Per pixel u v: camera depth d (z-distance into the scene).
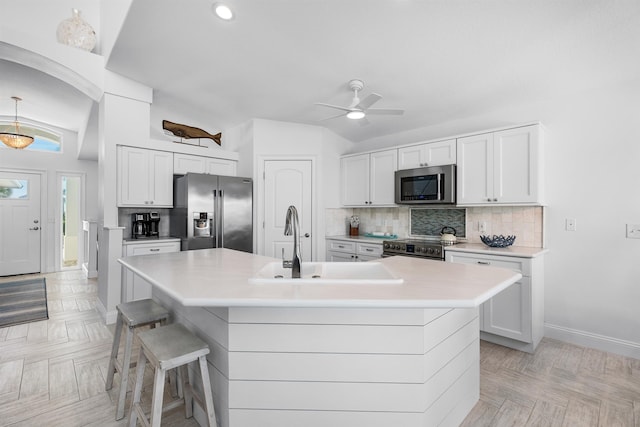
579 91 2.84
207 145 5.04
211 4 2.16
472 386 1.91
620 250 2.65
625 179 2.62
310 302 1.18
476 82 2.87
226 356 1.47
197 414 1.78
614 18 1.99
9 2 3.30
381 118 3.80
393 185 3.90
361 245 4.00
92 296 4.35
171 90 3.68
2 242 5.62
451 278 1.56
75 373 2.30
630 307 2.61
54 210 6.09
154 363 1.40
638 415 1.86
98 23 3.74
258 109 3.94
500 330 2.81
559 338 2.94
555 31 2.14
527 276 2.65
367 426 1.43
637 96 2.57
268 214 4.29
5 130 5.77
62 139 6.20
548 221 3.01
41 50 2.98
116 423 1.78
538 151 2.79
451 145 3.37
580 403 1.98
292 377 1.44
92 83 3.29
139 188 3.64
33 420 1.80
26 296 4.34
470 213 3.57
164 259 2.21
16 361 2.48
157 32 2.53
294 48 2.57
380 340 1.41
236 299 1.20
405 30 2.24
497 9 1.98
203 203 3.77
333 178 4.53
